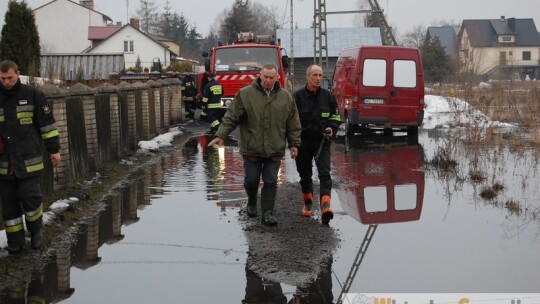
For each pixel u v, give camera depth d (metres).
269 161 7.75
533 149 13.98
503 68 52.25
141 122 15.42
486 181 10.72
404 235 7.36
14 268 6.13
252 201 8.05
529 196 9.47
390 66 17.39
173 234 7.38
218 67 20.62
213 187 10.23
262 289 5.59
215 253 6.63
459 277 5.90
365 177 11.08
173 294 5.47
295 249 6.75
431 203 9.06
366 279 5.85
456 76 40.97
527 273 6.02
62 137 9.17
